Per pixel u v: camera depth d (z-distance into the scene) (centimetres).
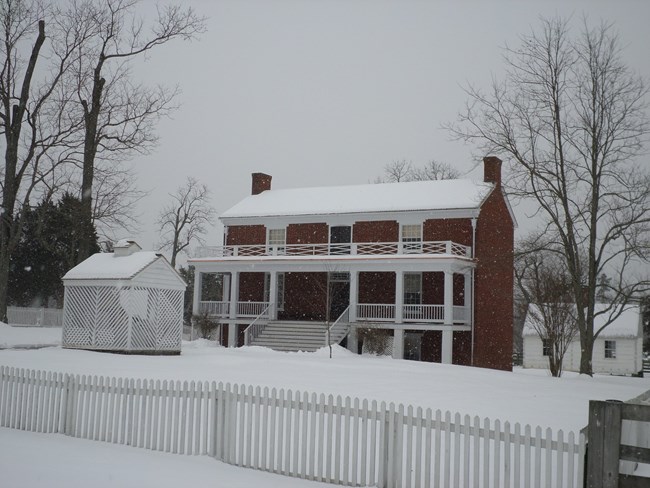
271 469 909
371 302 3869
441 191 3891
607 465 676
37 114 3609
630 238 3027
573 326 2978
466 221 3638
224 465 933
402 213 3772
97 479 819
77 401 1118
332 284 3831
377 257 3494
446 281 3347
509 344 3966
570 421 1319
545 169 3166
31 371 1172
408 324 3441
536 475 721
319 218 4006
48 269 5797
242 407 948
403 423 818
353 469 838
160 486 801
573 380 2581
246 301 4150
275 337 3603
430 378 2161
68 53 3700
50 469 860
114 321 2781
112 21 3719
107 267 2858
